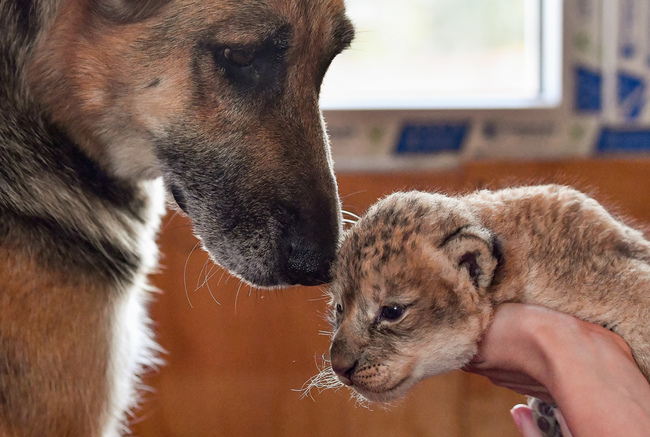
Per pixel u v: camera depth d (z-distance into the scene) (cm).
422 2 242
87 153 140
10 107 130
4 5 129
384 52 245
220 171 138
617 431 98
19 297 118
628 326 117
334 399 232
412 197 129
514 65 246
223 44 130
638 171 233
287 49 133
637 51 236
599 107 240
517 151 242
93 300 126
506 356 117
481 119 240
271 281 140
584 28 235
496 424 233
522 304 119
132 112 137
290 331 229
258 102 136
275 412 232
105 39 133
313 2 133
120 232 143
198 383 230
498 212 128
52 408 118
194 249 210
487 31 245
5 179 125
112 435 136
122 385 138
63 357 119
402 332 121
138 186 151
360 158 240
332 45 139
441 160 242
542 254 122
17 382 116
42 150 133
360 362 122
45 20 130
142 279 149
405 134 240
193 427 231
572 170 233
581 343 108
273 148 137
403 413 233
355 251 124
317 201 137
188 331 228
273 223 137
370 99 242
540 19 242
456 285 119
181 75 133
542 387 123
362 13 242
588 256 120
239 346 230
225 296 226
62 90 134
